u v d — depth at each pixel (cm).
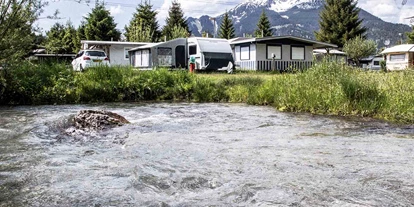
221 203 279
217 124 662
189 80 1312
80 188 314
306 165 382
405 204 276
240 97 1149
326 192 302
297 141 507
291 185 318
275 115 793
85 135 547
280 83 1063
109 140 515
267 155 424
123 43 2633
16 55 1114
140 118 743
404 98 739
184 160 402
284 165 381
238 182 327
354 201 283
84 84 1191
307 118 742
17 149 461
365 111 762
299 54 2450
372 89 813
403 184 321
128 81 1243
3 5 1048
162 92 1262
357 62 3828
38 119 732
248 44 2391
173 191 306
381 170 363
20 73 1155
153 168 371
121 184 324
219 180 333
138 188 313
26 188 315
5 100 1098
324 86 884
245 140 514
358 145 480
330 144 487
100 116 614
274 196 293
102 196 295
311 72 959
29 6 1081
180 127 627
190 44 2189
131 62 2459
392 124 660
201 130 598
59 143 498
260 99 1053
